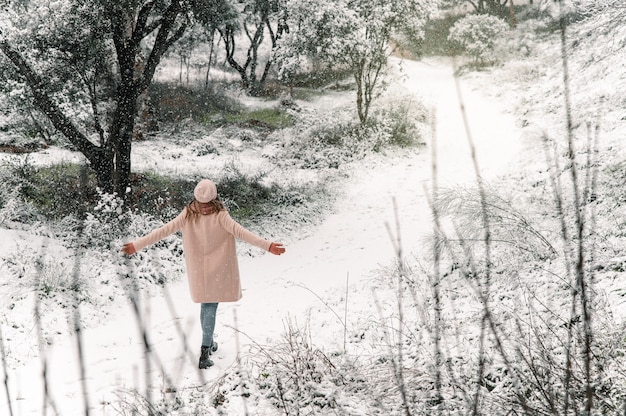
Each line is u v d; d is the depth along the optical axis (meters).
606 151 9.20
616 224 6.20
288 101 23.14
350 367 4.18
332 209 12.84
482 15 24.78
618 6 8.94
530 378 3.37
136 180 13.29
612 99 12.13
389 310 5.84
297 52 17.64
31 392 4.33
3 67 11.06
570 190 7.82
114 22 10.73
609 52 10.57
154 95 21.95
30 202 10.28
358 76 17.70
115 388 4.37
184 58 25.88
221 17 19.73
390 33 17.69
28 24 10.44
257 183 13.81
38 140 15.73
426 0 17.36
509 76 21.39
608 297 4.48
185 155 16.91
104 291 7.45
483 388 3.51
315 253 10.14
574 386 3.17
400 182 13.97
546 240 6.07
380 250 9.59
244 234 4.68
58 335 6.03
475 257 6.39
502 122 17.56
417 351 4.08
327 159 16.09
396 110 18.78
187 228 4.77
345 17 16.81
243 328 5.98
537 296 4.96
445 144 16.53
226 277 4.76
